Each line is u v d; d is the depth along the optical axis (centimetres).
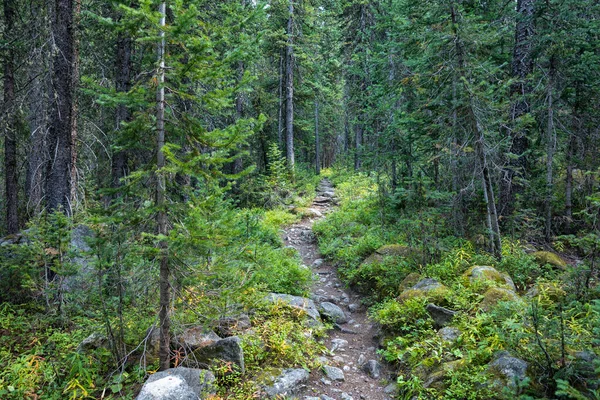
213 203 470
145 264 501
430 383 526
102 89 436
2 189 1463
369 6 1967
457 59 913
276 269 896
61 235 614
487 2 1322
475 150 924
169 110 504
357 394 563
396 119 1241
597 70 1111
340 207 1805
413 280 836
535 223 1173
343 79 2483
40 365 541
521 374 459
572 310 523
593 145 1301
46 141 790
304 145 3117
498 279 759
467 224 1033
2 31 871
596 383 396
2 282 725
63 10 769
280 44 2153
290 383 540
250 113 2217
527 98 1153
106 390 507
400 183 1377
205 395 461
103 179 1205
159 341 549
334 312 827
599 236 620
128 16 437
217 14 988
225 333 610
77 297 606
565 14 1043
